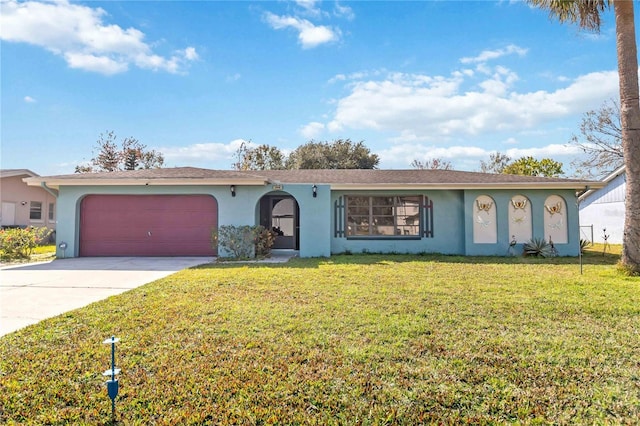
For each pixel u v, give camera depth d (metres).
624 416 2.73
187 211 13.45
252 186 13.06
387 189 13.98
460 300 6.12
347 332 4.53
